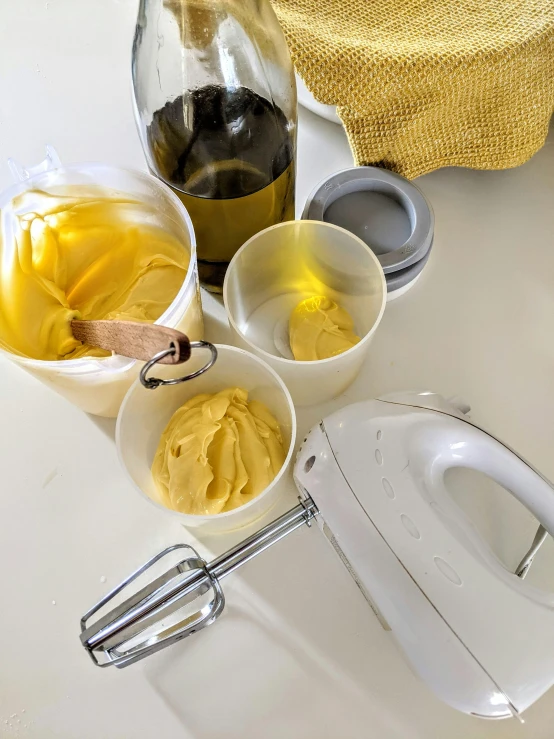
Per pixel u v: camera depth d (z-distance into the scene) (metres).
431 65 0.38
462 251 0.45
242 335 0.36
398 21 0.42
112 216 0.38
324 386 0.38
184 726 0.32
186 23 0.31
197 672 0.33
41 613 0.35
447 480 0.38
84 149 0.48
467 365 0.42
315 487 0.30
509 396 0.41
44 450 0.39
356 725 0.32
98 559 0.36
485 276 0.44
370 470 0.29
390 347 0.42
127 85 0.50
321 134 0.48
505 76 0.40
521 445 0.39
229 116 0.34
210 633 0.34
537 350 0.42
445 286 0.44
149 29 0.32
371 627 0.34
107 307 0.36
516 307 0.43
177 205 0.33
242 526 0.36
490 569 0.28
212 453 0.34
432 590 0.26
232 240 0.39
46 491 0.38
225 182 0.35
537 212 0.47
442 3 0.42
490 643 0.26
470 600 0.26
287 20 0.39
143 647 0.31
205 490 0.33
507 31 0.40
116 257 0.37
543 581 0.35
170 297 0.36
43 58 0.51
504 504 0.37
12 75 0.51
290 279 0.43
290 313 0.43
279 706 0.33
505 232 0.46
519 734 0.32
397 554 0.27
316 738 0.32
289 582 0.35
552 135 0.49
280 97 0.35
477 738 0.32
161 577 0.29
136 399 0.34
